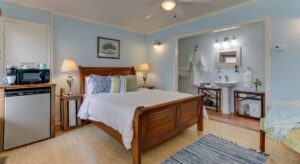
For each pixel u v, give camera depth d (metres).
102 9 3.19
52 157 2.12
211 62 4.79
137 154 1.87
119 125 2.04
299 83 2.46
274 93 2.68
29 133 2.47
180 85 5.71
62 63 3.41
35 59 3.04
